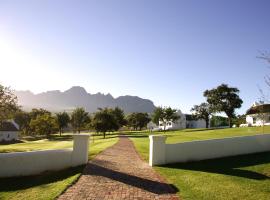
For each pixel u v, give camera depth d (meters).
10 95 37.94
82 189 11.23
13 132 85.56
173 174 14.23
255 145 21.19
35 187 12.38
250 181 13.09
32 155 15.55
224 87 83.12
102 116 64.94
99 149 25.41
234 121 80.75
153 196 10.52
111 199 10.11
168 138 40.56
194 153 18.64
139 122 117.19
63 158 16.06
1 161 15.08
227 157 19.62
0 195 11.66
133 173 14.27
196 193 10.95
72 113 97.94
